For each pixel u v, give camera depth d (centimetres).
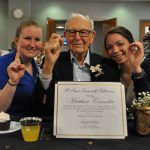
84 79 163
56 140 105
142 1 816
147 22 828
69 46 162
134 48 133
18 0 762
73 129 108
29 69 175
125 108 111
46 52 129
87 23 156
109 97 111
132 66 133
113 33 166
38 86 131
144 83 131
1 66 162
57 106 110
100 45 875
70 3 816
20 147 97
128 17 826
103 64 169
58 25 821
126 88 154
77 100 111
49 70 129
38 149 96
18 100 163
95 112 109
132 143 102
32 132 104
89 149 96
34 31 165
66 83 112
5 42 809
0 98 128
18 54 150
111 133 107
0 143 101
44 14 814
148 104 110
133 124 117
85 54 167
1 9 800
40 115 138
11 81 125
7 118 117
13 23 760
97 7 820
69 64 164
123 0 802
